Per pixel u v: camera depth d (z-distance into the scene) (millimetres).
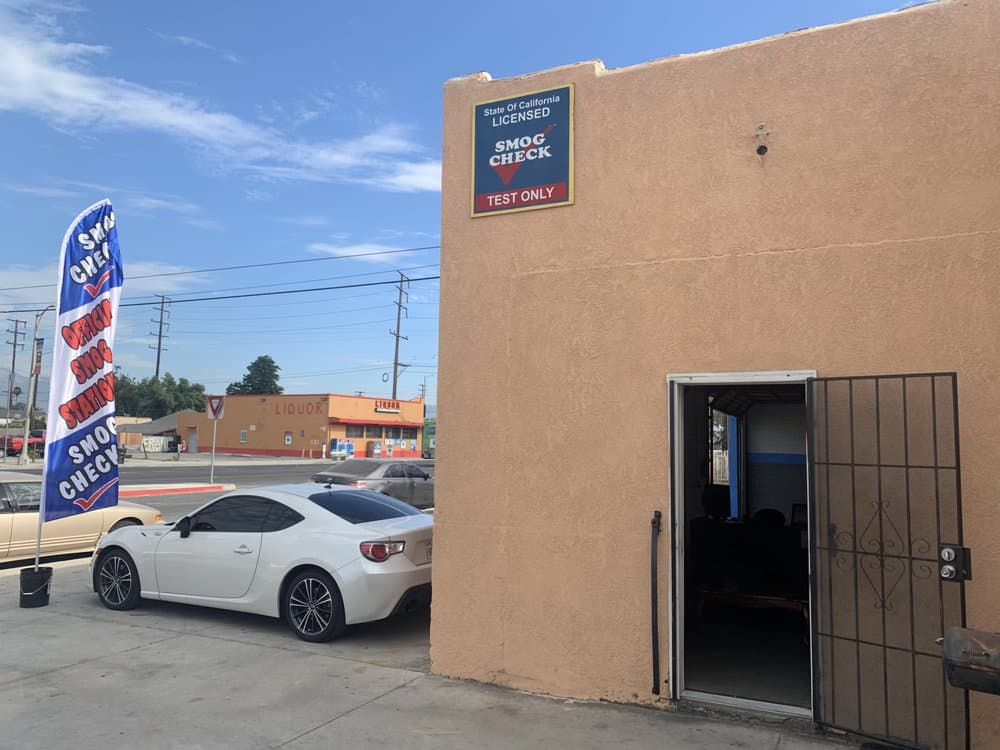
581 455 5258
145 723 4711
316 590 6645
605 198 5328
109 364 8633
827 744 4320
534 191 5562
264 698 5152
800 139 4766
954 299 4297
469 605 5551
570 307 5383
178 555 7410
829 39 4730
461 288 5789
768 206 4820
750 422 9125
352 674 5672
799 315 4672
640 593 5008
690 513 7473
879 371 4445
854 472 4398
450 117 5965
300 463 46375
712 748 4273
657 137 5195
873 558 4312
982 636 3383
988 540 4105
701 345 4941
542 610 5293
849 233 4582
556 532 5289
